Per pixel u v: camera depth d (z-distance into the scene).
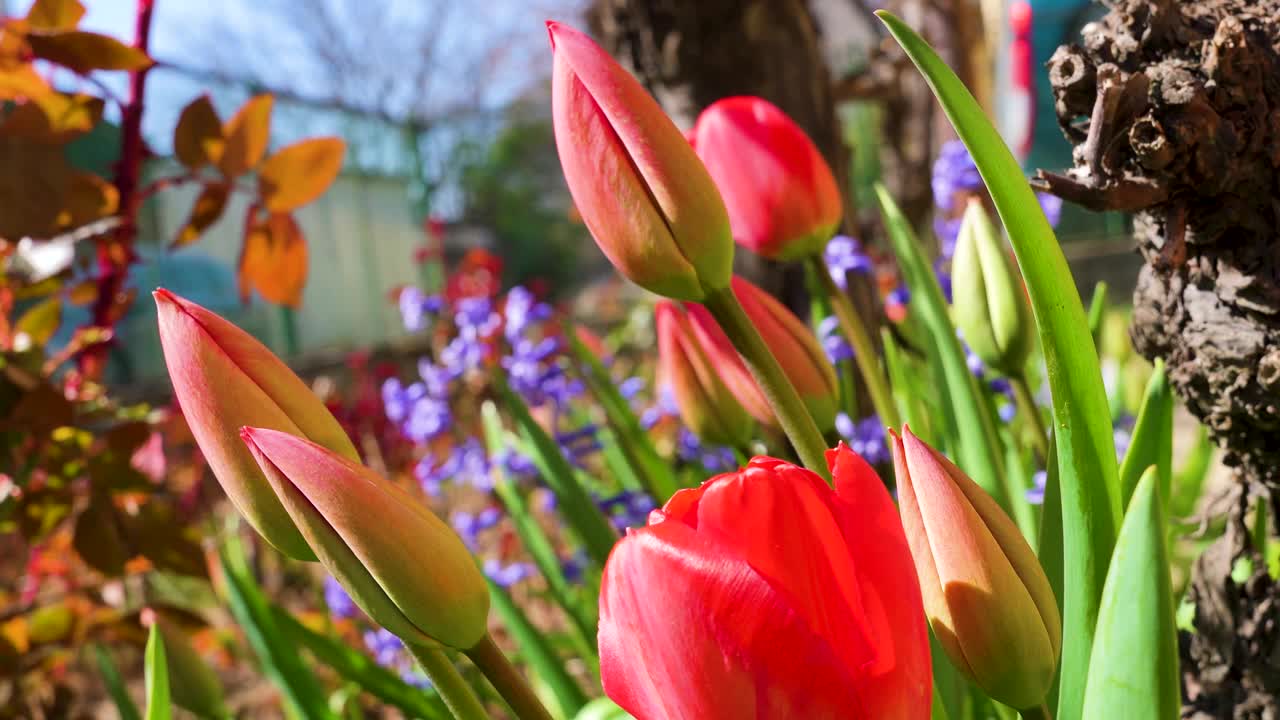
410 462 1.30
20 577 0.98
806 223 0.42
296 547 0.29
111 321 0.67
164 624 0.46
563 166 0.31
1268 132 0.31
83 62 0.55
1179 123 0.31
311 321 5.18
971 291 0.42
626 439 0.70
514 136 8.80
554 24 0.30
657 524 0.24
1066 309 0.27
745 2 0.74
